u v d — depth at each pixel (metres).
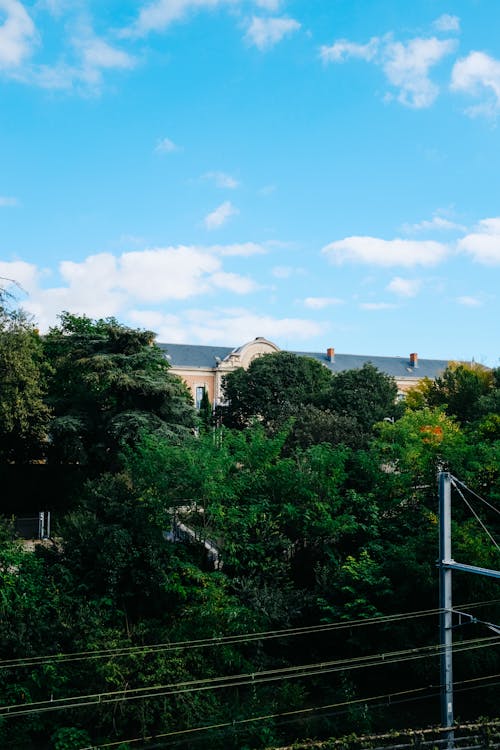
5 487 37.47
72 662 20.16
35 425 35.16
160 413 36.94
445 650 13.01
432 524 24.52
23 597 21.06
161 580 21.92
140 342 38.34
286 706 20.08
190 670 20.19
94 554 22.56
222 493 23.27
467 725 13.43
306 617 23.92
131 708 18.61
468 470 25.05
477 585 21.69
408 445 26.62
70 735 18.25
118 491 23.80
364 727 19.20
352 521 25.00
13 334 32.47
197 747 17.95
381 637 22.16
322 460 25.92
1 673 19.14
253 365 57.88
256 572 23.94
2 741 18.30
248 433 27.95
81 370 38.09
